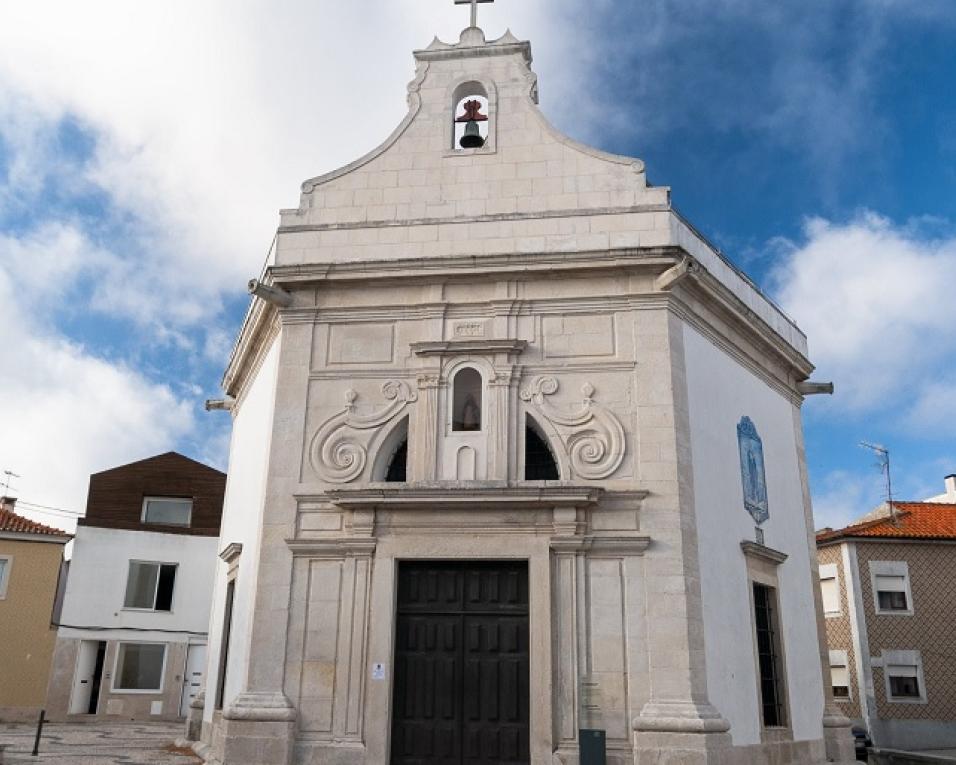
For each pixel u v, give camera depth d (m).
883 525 30.17
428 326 14.29
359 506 13.23
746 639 13.95
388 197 15.13
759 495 15.67
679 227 14.62
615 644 12.44
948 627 28.44
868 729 27.31
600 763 11.65
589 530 12.96
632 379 13.66
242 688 13.25
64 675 27.75
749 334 16.34
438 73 15.88
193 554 30.22
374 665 12.70
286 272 14.51
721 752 12.00
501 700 12.57
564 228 14.38
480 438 13.63
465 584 13.10
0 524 28.38
